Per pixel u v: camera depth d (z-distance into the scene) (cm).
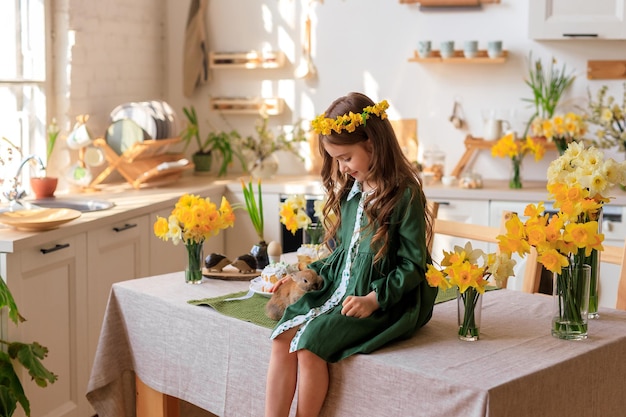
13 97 427
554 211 445
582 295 231
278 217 486
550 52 495
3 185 405
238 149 539
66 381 352
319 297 246
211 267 304
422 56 496
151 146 459
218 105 539
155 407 286
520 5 495
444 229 331
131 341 288
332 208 262
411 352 223
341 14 522
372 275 239
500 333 240
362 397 221
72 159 453
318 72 530
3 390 298
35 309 328
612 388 233
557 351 223
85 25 458
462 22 505
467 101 510
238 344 251
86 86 462
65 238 343
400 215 237
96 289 369
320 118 237
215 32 545
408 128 520
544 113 493
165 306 273
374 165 237
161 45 546
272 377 234
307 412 228
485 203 457
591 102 492
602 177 235
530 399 206
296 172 541
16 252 314
